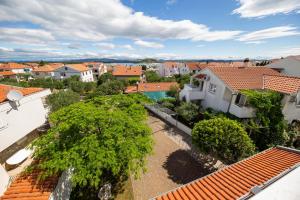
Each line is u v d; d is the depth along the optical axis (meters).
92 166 7.40
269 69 22.19
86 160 7.70
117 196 10.33
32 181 8.28
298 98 15.52
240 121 16.09
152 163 13.59
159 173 12.44
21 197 7.40
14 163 11.91
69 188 9.98
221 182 7.77
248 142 11.55
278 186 5.93
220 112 18.03
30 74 63.28
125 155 8.02
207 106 21.98
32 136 15.91
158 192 10.72
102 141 8.29
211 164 13.48
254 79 18.58
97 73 74.94
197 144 12.77
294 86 15.19
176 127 20.70
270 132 14.32
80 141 8.26
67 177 9.60
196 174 12.37
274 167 8.15
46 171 8.01
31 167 8.73
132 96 13.62
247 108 15.88
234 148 11.80
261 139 14.48
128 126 9.19
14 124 13.72
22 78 59.56
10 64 74.88
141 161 8.91
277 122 14.41
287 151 9.58
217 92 19.59
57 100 18.47
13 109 13.62
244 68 21.42
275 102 14.83
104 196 9.81
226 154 11.81
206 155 14.46
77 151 7.91
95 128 8.83
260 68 22.12
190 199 6.98
